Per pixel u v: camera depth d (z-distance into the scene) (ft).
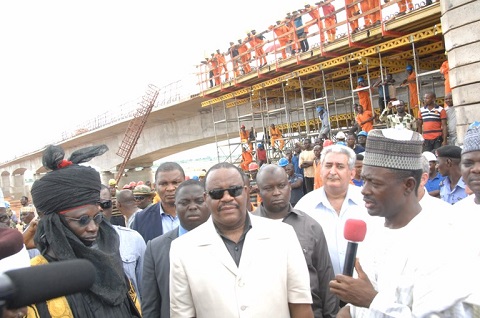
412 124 31.68
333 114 54.65
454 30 24.59
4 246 4.02
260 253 7.93
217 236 8.11
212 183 8.14
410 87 37.96
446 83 29.58
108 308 7.32
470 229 8.65
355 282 6.29
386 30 34.19
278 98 60.29
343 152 12.48
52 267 2.67
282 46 45.65
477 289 5.30
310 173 36.86
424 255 5.65
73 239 7.16
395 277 5.90
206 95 61.82
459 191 15.85
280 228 8.42
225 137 80.79
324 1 40.01
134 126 81.00
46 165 7.55
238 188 8.15
